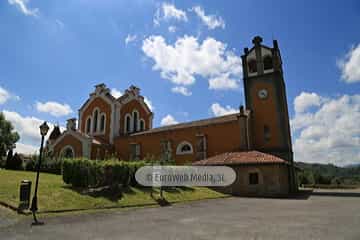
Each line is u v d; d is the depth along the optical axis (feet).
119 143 122.62
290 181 88.69
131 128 135.85
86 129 135.33
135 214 38.09
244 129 92.63
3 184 47.44
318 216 36.47
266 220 33.47
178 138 106.73
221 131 97.40
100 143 116.98
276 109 98.17
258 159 76.74
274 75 101.76
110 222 31.76
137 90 145.59
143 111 146.20
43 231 26.55
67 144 115.55
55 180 61.21
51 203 38.83
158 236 25.05
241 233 26.22
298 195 76.02
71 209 38.06
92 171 50.88
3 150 153.89
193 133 103.40
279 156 92.68
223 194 72.90
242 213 39.70
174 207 46.65
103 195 47.65
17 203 36.14
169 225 30.22
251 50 110.32
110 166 53.78
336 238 24.11
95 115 135.85
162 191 59.41
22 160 110.22
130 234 25.79
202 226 29.71
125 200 47.52
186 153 102.53
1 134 154.20
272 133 96.89
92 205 41.57
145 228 28.53
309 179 174.70
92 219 33.37
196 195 62.95
